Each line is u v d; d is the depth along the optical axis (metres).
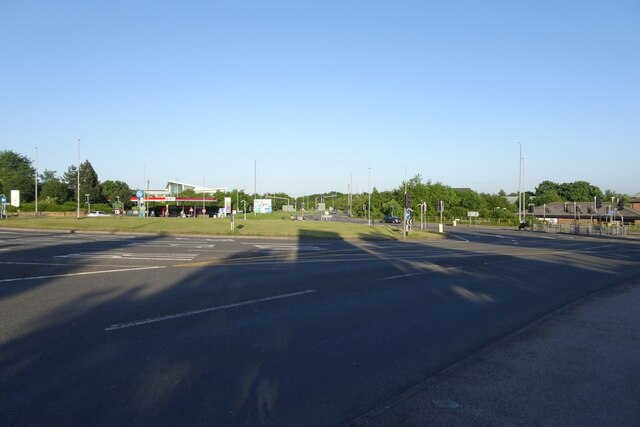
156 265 17.86
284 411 5.42
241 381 6.30
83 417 5.11
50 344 7.66
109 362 6.89
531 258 26.44
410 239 43.97
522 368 6.87
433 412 5.32
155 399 5.63
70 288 12.53
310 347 7.95
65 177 123.81
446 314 10.99
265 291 13.03
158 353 7.37
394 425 5.00
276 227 47.78
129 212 110.38
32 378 6.20
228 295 12.26
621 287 15.20
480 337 8.97
